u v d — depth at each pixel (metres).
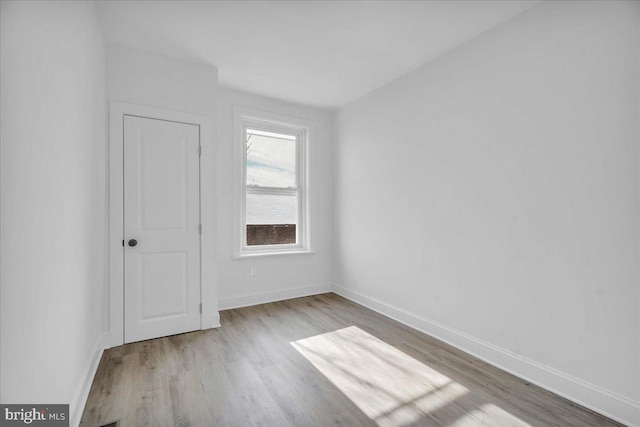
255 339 2.70
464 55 2.54
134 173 2.61
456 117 2.60
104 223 2.49
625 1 1.66
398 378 2.09
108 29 2.37
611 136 1.71
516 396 1.89
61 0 1.42
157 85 2.72
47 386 1.24
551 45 1.97
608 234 1.73
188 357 2.37
